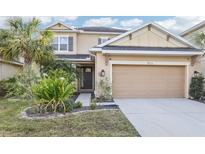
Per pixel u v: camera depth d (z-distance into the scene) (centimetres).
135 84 1594
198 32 1873
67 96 998
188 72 1608
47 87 959
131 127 748
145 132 692
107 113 977
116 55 1562
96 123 793
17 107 1155
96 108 1127
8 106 1198
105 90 1510
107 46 1592
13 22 1545
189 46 1641
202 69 1748
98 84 1534
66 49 2320
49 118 856
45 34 1600
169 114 987
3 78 1855
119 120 844
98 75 1551
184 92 1627
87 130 707
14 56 1541
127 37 1623
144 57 1583
